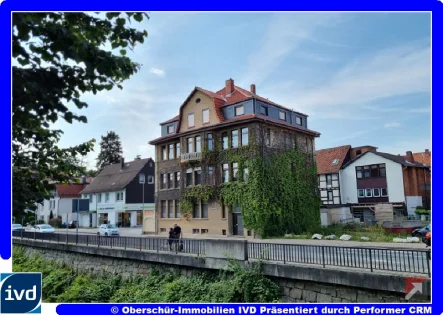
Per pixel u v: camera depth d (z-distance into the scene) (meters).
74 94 5.00
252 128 30.17
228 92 35.28
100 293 15.48
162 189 37.72
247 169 30.28
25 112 4.79
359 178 44.34
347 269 9.31
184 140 34.66
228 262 11.74
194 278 12.84
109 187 56.53
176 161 36.41
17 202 5.25
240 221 30.78
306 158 34.62
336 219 41.00
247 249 11.59
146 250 15.47
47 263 21.95
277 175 31.03
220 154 32.22
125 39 5.34
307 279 9.81
